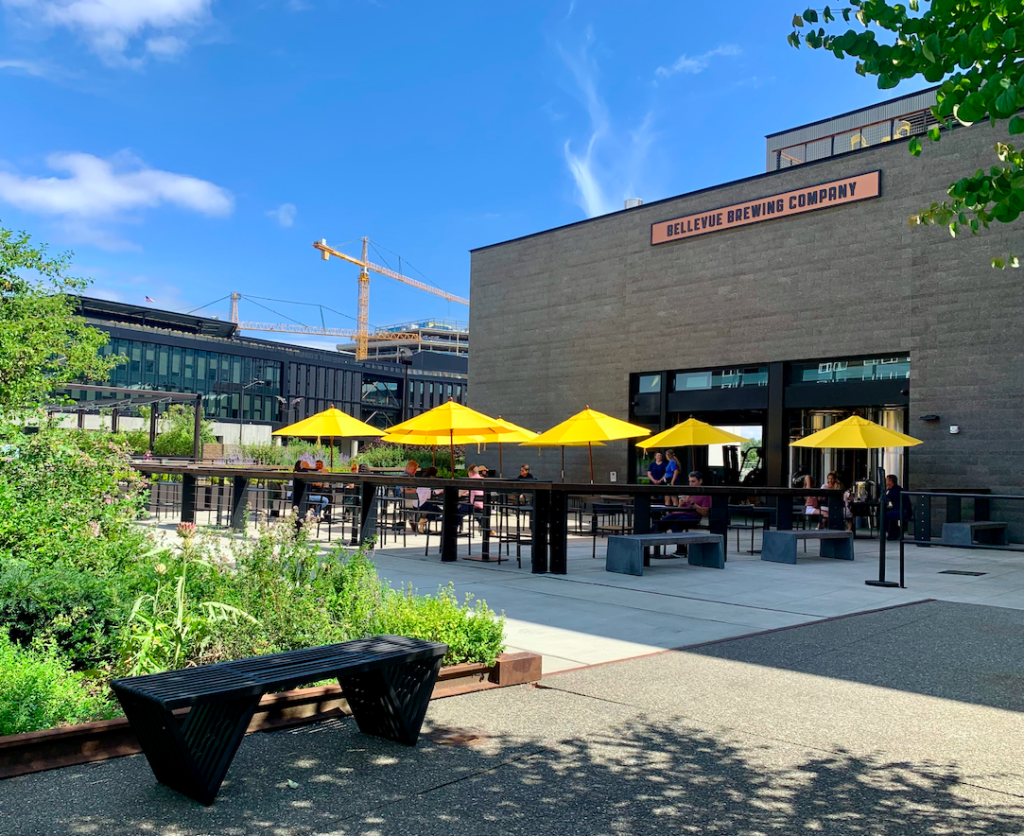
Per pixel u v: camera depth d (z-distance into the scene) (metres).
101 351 83.81
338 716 4.40
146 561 5.97
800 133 26.25
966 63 3.68
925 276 17.97
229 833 2.94
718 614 7.88
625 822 3.15
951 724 4.48
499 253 27.78
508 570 10.93
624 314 24.08
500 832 3.03
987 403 16.88
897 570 11.81
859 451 19.28
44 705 3.79
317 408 106.69
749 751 4.00
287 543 5.79
